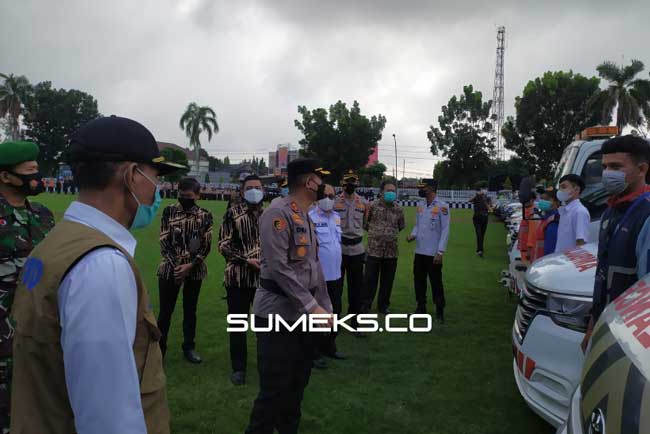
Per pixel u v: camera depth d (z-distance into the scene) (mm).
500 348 5031
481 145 50438
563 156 6254
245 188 4094
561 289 2801
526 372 2918
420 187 6086
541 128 41344
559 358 2723
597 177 5152
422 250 6062
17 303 1215
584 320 2676
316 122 46469
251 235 4086
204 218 4457
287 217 2799
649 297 1623
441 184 54688
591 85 39719
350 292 5578
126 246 1294
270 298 2812
